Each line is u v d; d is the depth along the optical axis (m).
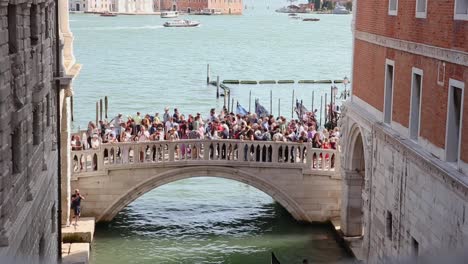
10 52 23.20
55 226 32.91
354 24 42.78
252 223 47.28
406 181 32.31
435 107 29.72
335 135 49.44
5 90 21.41
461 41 27.16
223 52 173.50
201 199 52.44
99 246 43.09
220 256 42.19
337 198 46.00
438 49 29.23
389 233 35.16
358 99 41.72
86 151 44.47
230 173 46.12
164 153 45.62
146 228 45.91
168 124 50.75
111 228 45.19
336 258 41.47
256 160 46.00
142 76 123.12
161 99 98.81
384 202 35.62
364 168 42.66
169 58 155.75
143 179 45.31
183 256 41.97
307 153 45.69
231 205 51.16
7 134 21.88
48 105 30.95
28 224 24.72
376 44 37.94
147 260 41.44
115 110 89.81
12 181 22.77
